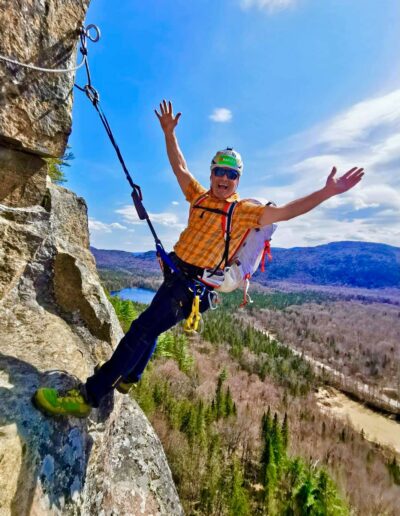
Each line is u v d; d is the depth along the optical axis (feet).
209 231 8.79
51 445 8.05
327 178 7.76
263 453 97.35
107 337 13.11
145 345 9.03
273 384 276.62
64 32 10.56
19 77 9.82
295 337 569.64
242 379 259.80
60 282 12.59
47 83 10.56
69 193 15.24
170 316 8.94
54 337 10.89
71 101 11.43
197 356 274.36
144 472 12.99
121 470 12.41
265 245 9.10
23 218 11.46
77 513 8.12
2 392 7.99
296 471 93.30
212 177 9.19
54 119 10.98
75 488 8.29
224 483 80.69
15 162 11.06
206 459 87.71
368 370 416.67
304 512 78.28
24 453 7.29
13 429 7.37
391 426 254.88
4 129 9.82
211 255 8.68
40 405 8.18
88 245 15.80
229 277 8.63
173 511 12.73
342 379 355.97
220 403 149.38
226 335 395.55
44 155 11.35
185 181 10.68
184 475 80.18
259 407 206.80
